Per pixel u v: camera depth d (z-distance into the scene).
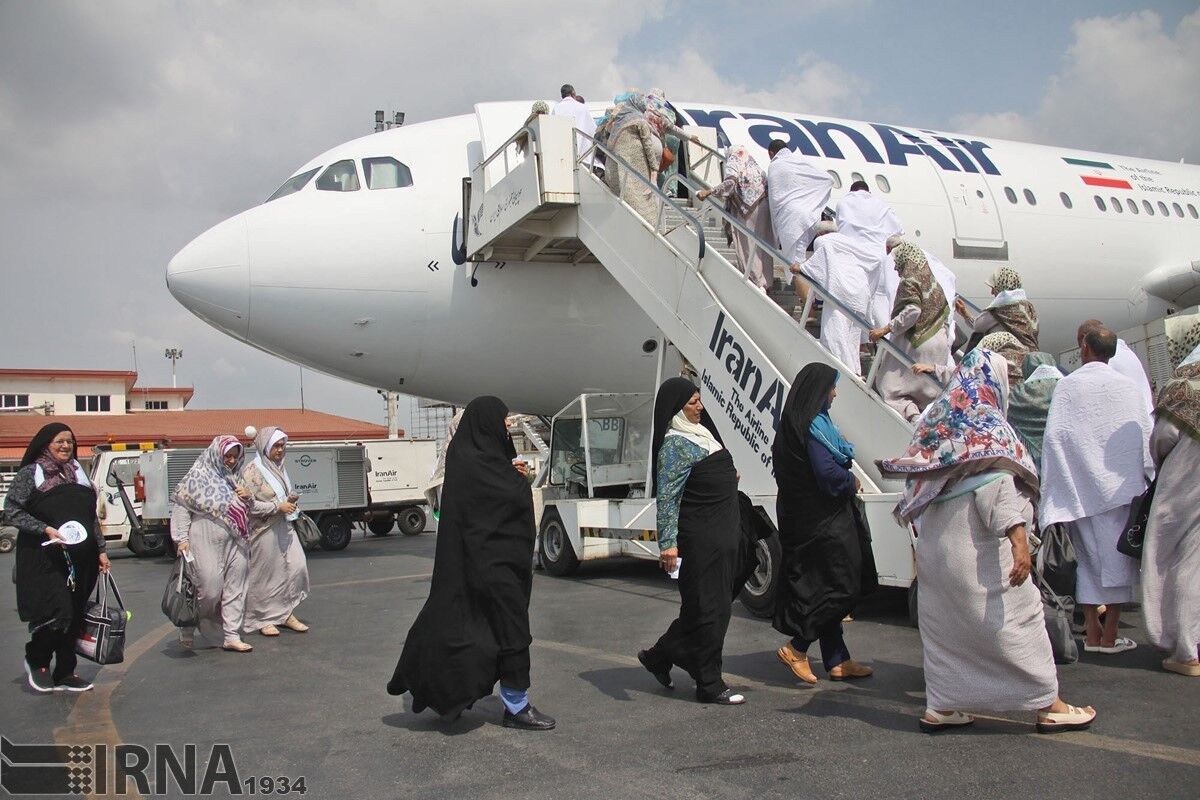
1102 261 14.40
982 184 13.61
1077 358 14.05
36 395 46.50
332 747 4.25
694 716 4.50
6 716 5.14
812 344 6.95
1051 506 5.47
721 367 7.66
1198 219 15.45
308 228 10.84
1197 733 3.93
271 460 7.46
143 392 55.81
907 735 4.06
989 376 3.97
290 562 7.47
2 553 22.33
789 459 4.68
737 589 4.85
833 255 7.35
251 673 6.04
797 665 4.98
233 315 10.94
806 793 3.41
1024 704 3.94
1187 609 4.95
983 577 3.89
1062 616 5.19
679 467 4.65
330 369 11.67
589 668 5.65
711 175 11.07
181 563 6.71
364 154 11.47
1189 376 4.99
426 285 11.02
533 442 14.79
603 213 9.15
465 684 4.33
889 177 12.77
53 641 5.65
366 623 7.84
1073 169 14.92
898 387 6.66
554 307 11.37
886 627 6.57
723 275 7.80
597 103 12.53
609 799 3.43
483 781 3.69
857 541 4.72
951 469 3.90
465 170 11.46
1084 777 3.45
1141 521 5.18
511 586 4.36
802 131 12.55
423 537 20.23
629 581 9.74
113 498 18.88
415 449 20.52
